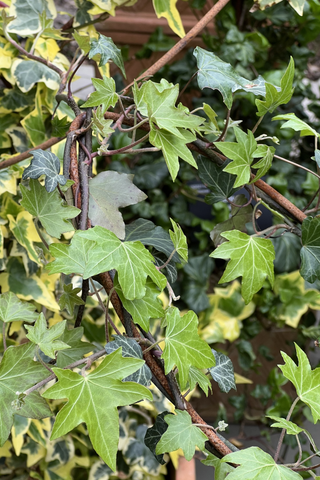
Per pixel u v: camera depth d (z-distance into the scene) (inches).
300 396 17.7
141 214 56.9
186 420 18.1
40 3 32.1
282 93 20.2
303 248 21.3
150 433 19.8
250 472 15.9
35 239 33.9
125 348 17.8
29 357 17.5
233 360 64.2
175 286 56.9
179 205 59.3
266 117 57.0
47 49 34.5
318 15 54.6
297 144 62.0
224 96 20.9
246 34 53.4
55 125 25.8
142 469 43.7
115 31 63.2
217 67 21.3
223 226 23.7
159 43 61.2
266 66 59.0
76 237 18.3
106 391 16.2
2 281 35.1
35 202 19.1
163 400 46.5
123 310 18.8
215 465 19.6
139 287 17.5
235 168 19.9
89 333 43.3
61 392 15.9
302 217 22.0
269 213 48.3
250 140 20.2
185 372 18.0
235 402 57.0
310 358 63.5
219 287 59.8
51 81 34.5
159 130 19.2
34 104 36.1
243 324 58.5
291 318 56.4
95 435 15.9
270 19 55.4
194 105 58.1
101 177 20.7
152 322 46.1
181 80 59.7
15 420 35.0
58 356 20.3
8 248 36.2
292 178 60.0
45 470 42.1
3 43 33.8
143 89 18.6
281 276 56.6
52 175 18.9
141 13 62.9
